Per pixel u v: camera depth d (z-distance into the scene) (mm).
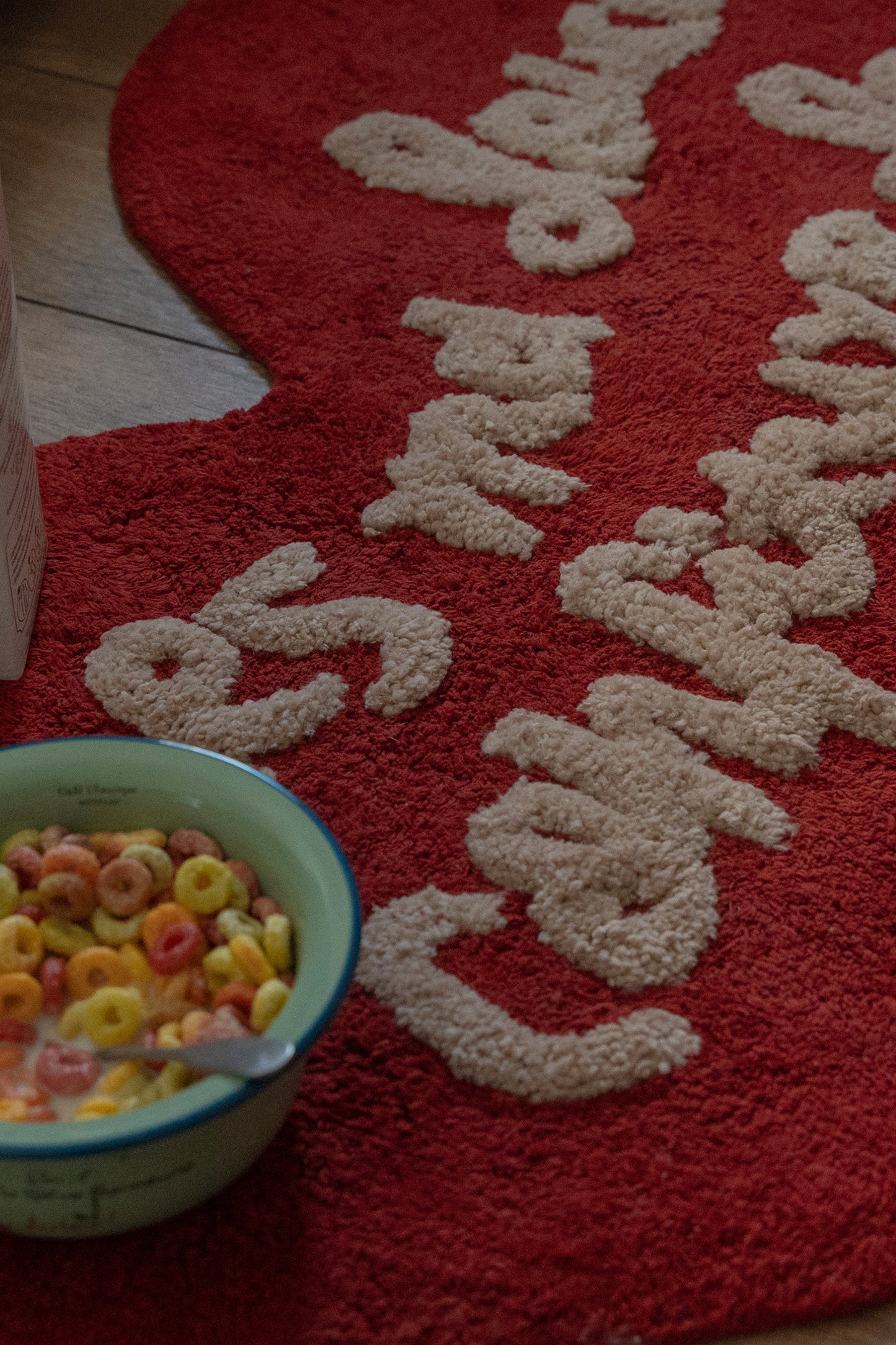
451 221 920
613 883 670
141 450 802
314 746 708
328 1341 575
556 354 850
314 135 961
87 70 1015
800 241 912
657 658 744
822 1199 603
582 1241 592
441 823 686
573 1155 610
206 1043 559
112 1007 586
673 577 770
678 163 959
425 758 706
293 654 736
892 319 871
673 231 918
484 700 726
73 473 790
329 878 599
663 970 650
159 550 766
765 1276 589
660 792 695
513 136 971
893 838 688
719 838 688
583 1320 580
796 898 670
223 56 1017
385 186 934
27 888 623
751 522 788
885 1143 615
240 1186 601
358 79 1013
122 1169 552
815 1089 626
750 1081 627
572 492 799
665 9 1098
